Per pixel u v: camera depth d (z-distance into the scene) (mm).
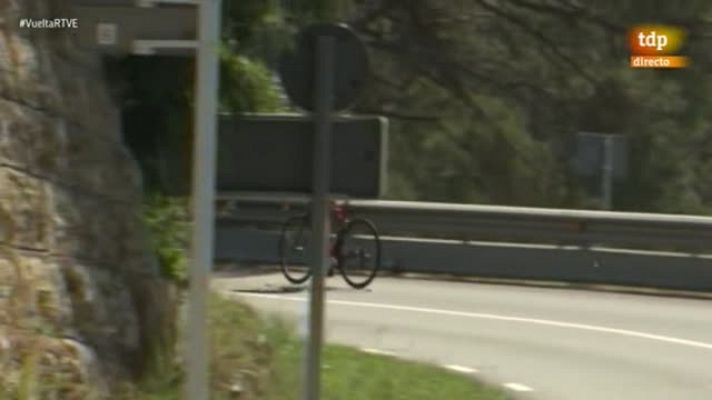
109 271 36469
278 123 33375
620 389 52406
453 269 89250
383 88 141750
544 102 138500
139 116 47031
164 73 46625
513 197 139250
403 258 90375
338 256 81500
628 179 136375
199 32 27859
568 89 137750
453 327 67250
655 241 86438
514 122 139250
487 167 140375
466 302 76938
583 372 55969
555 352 60906
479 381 50938
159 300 38500
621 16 132750
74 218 35500
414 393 46219
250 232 93750
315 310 33750
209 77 27812
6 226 32688
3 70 34094
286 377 40094
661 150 137125
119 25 31453
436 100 141125
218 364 37625
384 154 33031
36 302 32875
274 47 52688
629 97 135750
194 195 27922
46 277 33531
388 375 48594
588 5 133500
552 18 135625
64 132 36219
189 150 47250
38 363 31875
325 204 33344
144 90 46781
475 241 90500
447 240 90438
